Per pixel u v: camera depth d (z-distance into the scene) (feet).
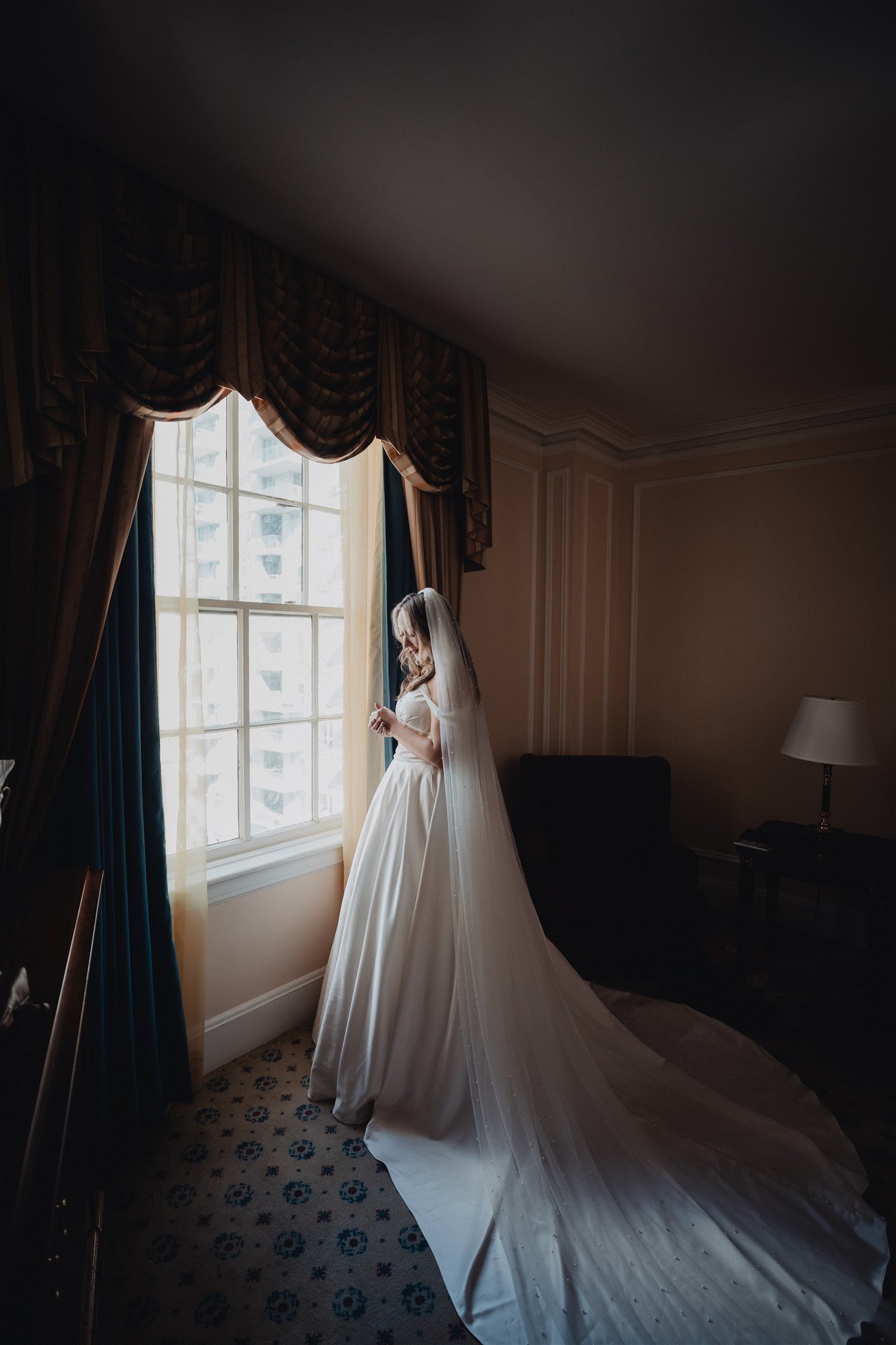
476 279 7.53
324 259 7.13
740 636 12.79
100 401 5.61
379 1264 5.28
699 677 13.28
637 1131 5.82
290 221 6.47
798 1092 7.20
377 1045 6.68
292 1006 8.51
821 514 11.87
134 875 6.22
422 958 6.72
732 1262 4.79
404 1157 6.13
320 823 9.11
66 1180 3.37
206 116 5.14
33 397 5.00
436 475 8.97
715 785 13.16
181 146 5.45
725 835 13.03
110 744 5.97
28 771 5.38
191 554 6.82
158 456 6.65
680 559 13.42
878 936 8.53
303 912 8.57
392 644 8.94
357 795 8.71
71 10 4.19
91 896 4.47
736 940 10.18
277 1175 6.14
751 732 12.72
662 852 10.25
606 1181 5.36
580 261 7.18
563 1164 5.42
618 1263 4.80
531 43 4.47
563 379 10.41
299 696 8.85
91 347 5.14
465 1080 6.41
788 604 12.26
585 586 13.00
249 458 8.19
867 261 7.16
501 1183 5.40
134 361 5.59
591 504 13.09
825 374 10.27
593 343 9.18
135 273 5.69
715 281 7.59
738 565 12.76
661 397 11.21
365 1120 6.80
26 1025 2.66
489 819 6.51
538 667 12.93
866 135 5.31
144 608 6.33
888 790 11.35
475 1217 5.46
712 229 6.61
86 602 5.72
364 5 4.17
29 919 3.86
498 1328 4.65
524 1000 5.94
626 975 9.98
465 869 6.22
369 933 7.03
